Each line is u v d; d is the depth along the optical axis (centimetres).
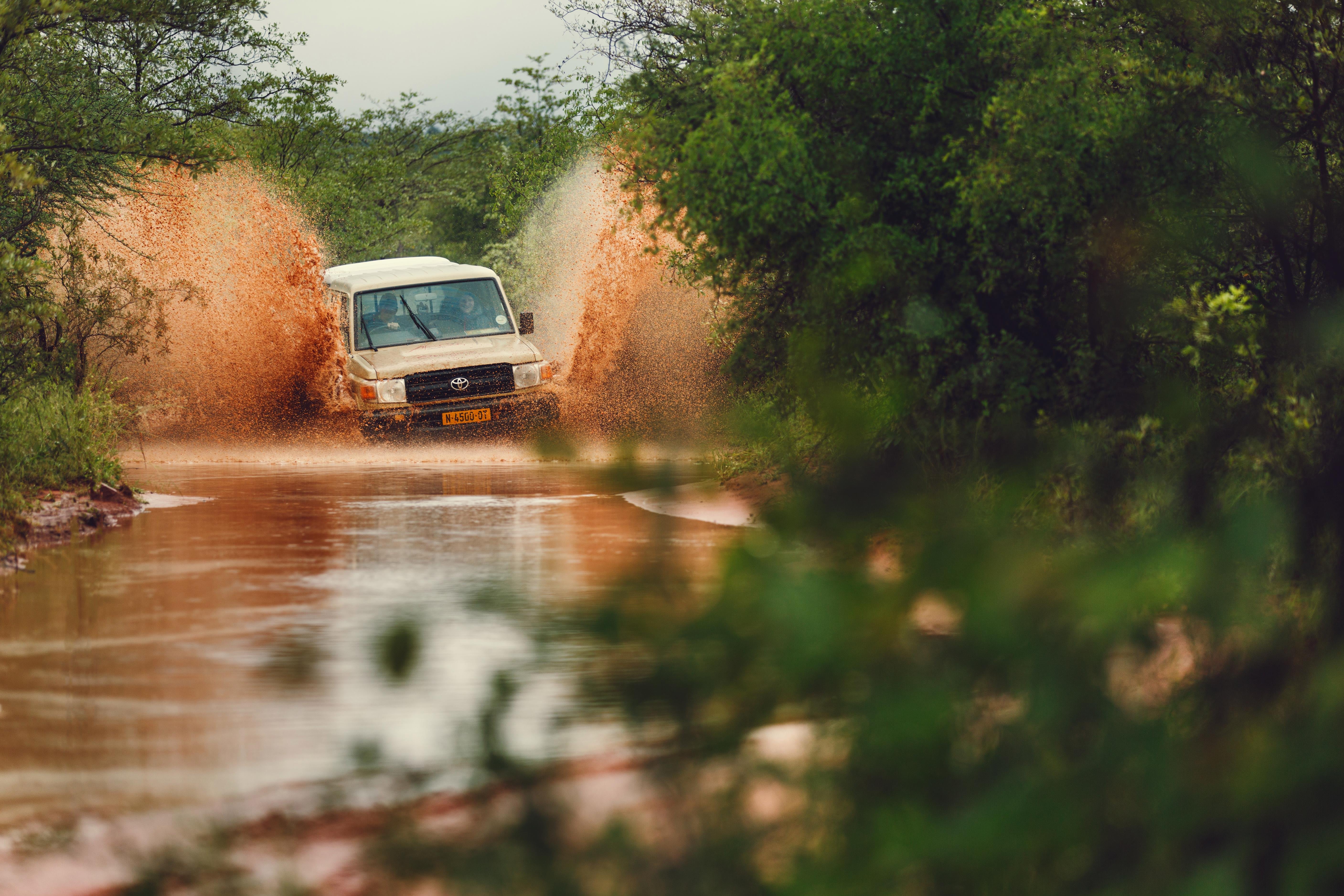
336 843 984
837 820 432
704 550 434
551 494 4062
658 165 3384
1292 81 2530
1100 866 413
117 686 1778
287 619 2191
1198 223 2548
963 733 428
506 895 438
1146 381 2341
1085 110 2716
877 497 440
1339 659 436
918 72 3161
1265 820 404
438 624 443
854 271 553
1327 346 919
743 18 3566
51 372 4769
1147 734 418
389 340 6056
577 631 436
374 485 4372
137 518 3528
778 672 416
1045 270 2931
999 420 497
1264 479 643
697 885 436
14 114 4831
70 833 1185
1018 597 423
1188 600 459
